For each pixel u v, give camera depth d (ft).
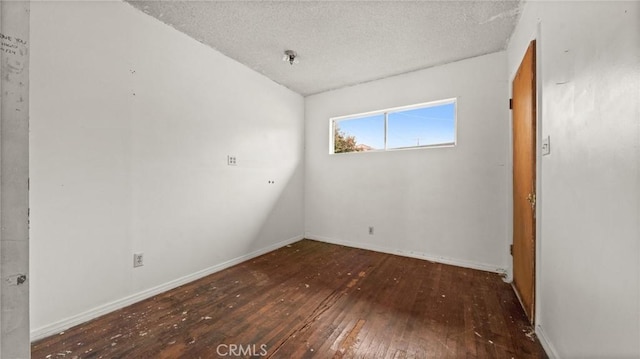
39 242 5.24
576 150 3.84
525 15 6.38
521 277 6.67
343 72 10.54
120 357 4.72
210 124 8.68
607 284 3.13
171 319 5.94
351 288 7.60
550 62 4.77
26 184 1.76
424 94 10.19
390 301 6.82
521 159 6.66
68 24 5.55
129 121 6.61
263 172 10.90
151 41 7.04
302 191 13.38
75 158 5.70
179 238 7.79
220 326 5.69
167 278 7.48
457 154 9.58
